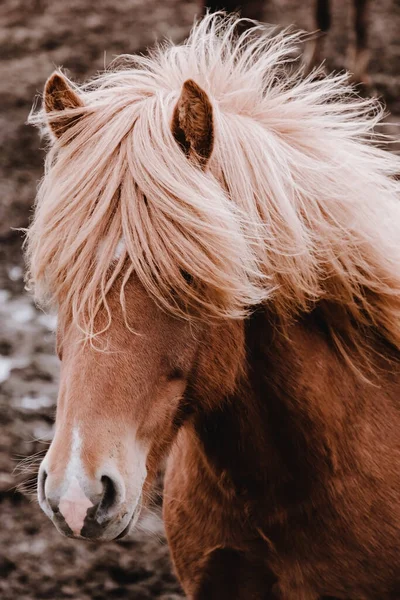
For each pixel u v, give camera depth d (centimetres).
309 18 1233
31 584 459
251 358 275
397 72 1108
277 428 279
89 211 242
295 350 276
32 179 962
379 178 296
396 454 288
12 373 646
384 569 284
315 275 268
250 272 248
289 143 279
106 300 237
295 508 282
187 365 250
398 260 285
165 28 1266
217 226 238
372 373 292
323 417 277
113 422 233
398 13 1309
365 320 287
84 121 260
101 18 1323
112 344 235
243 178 254
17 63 1209
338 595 291
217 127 258
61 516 225
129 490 235
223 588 300
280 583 294
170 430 262
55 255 245
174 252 236
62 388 240
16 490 520
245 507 286
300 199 266
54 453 229
